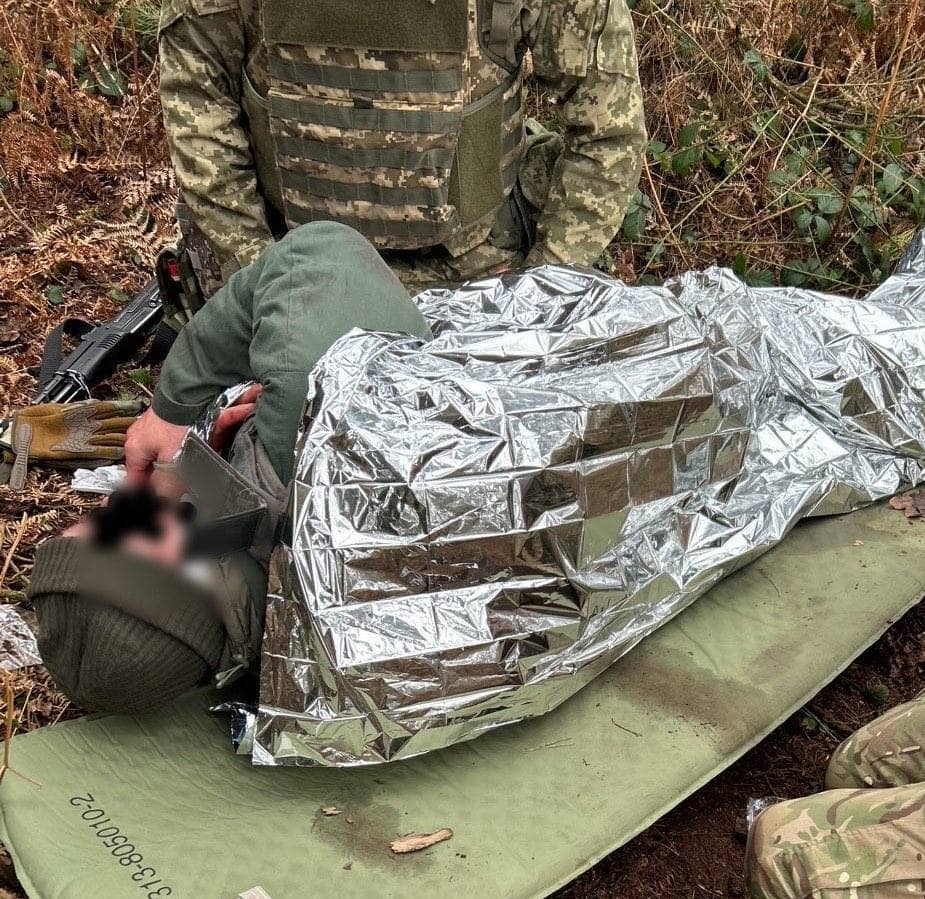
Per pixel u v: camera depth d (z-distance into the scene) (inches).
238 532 61.6
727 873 71.4
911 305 104.9
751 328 90.4
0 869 62.5
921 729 62.9
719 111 141.9
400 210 95.5
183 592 59.1
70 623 58.5
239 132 98.7
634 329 75.1
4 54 137.9
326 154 93.1
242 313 73.8
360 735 63.3
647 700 74.8
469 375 68.9
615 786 68.1
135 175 134.3
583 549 67.9
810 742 82.1
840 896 51.4
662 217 131.9
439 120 90.3
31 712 73.7
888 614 82.8
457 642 64.0
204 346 75.5
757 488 87.7
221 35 92.9
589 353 73.1
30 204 127.3
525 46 95.7
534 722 72.9
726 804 76.3
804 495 88.7
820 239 131.3
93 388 106.1
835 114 147.3
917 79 142.7
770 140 141.4
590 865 62.8
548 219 104.0
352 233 74.4
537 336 72.7
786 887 53.4
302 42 87.0
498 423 64.9
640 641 77.8
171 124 97.0
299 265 70.9
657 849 72.2
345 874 60.9
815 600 84.2
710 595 84.7
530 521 64.9
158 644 58.6
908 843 51.4
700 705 74.4
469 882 60.8
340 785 67.6
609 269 129.8
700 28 140.4
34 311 113.6
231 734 68.2
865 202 135.2
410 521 62.6
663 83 142.8
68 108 134.4
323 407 63.2
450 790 67.4
